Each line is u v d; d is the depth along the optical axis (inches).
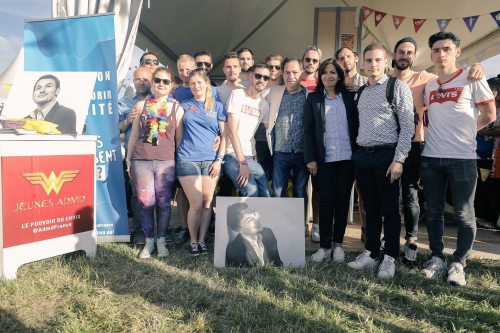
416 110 121.7
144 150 122.1
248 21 273.9
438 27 276.8
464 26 269.0
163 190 123.6
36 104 127.0
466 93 103.3
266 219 117.7
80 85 130.0
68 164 113.0
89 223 120.1
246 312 80.9
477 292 96.3
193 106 123.7
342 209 121.1
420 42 307.7
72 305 84.4
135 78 143.0
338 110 118.0
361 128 111.3
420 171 113.7
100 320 78.0
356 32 250.2
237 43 317.4
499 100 166.9
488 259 123.4
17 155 100.0
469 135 103.3
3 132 102.3
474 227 104.6
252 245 115.9
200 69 123.3
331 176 119.3
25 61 142.1
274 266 114.0
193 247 124.5
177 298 89.0
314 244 143.9
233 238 116.3
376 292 95.7
